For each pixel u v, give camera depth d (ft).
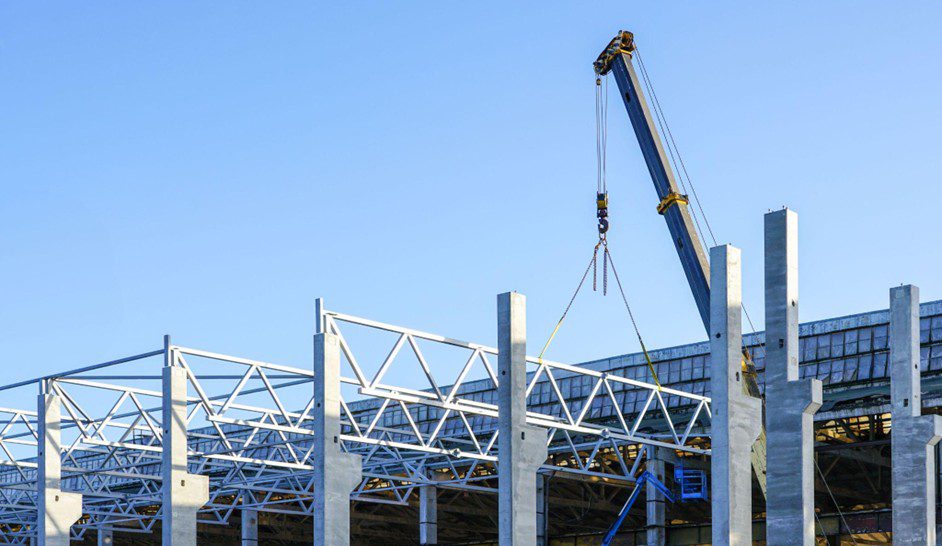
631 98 186.70
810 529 111.45
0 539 270.67
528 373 218.38
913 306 126.31
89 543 296.51
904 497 123.54
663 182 183.11
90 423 175.73
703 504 222.07
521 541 129.90
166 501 143.54
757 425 119.65
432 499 208.95
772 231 116.16
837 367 181.88
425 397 150.71
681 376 196.65
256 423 161.48
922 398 166.91
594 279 184.14
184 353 149.69
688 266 180.34
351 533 256.52
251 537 226.58
